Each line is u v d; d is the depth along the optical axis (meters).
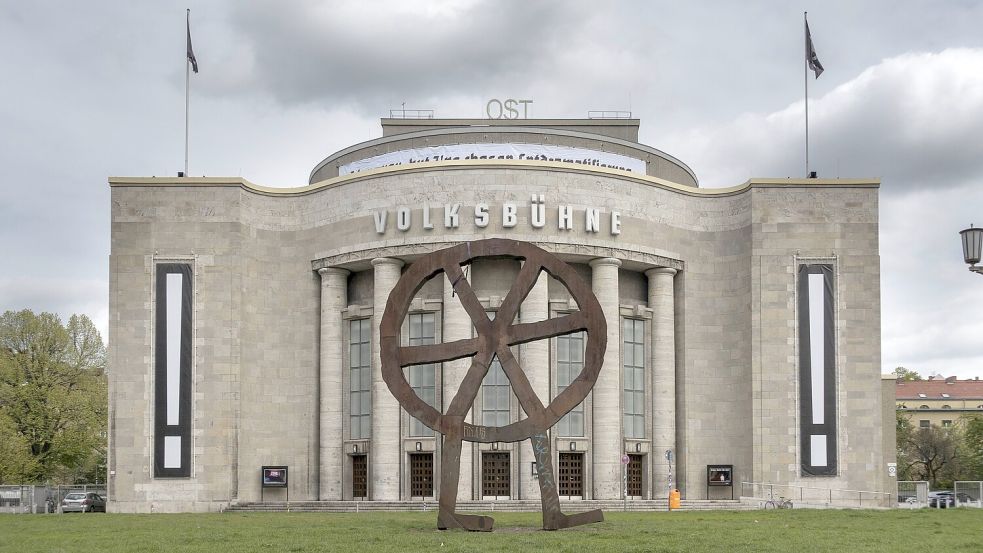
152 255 72.25
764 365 71.69
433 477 70.38
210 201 72.88
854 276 72.38
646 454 73.56
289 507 67.69
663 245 74.12
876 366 71.44
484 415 70.56
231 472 70.62
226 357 71.44
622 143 80.88
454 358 41.12
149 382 71.12
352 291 75.38
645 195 73.62
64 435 93.94
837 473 70.44
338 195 73.44
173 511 69.62
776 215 72.88
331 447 72.69
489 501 65.06
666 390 73.88
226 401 71.00
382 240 71.19
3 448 89.06
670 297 74.75
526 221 70.06
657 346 74.25
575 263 73.06
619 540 35.62
